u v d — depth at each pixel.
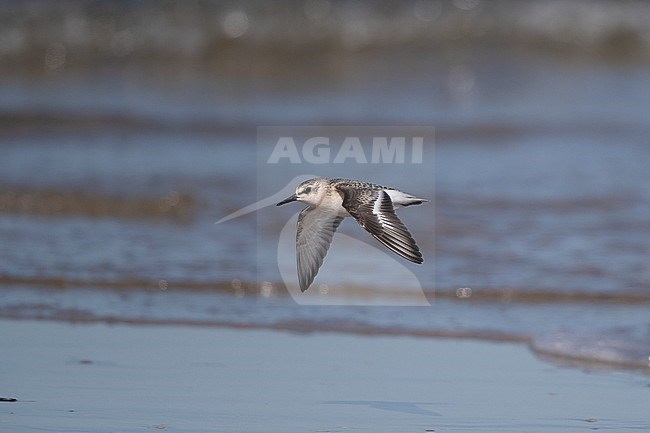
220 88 26.02
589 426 8.27
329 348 10.38
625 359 10.02
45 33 28.62
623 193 16.56
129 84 26.34
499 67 27.89
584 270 12.91
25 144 19.86
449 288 12.27
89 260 13.20
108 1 29.98
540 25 30.03
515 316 11.48
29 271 12.67
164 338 10.58
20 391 8.87
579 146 20.03
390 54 28.89
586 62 28.92
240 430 8.03
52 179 17.03
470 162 18.89
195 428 8.05
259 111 23.22
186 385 9.14
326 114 23.02
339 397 8.91
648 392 9.12
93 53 28.39
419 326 11.12
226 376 9.42
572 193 16.56
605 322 11.20
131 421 8.17
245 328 10.99
